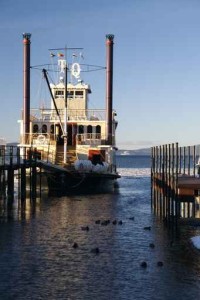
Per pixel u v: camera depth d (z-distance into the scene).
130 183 83.56
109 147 59.44
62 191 53.16
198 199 28.97
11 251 23.69
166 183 32.81
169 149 31.42
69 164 54.56
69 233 28.72
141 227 31.31
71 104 65.25
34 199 46.75
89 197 50.97
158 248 24.67
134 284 18.56
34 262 21.59
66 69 55.94
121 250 24.17
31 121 61.72
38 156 57.44
